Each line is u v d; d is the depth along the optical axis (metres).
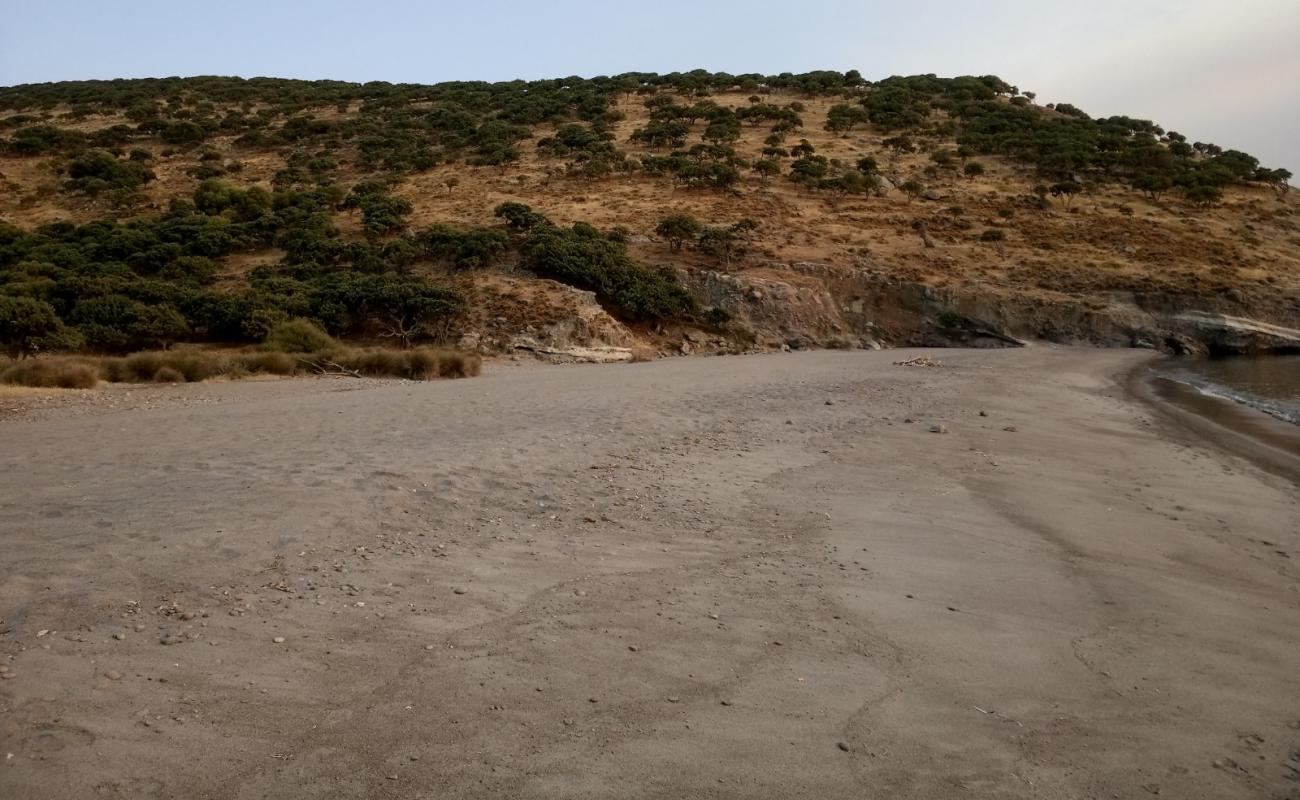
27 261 44.00
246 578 5.21
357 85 113.75
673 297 47.19
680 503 7.96
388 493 7.65
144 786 2.98
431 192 63.06
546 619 4.81
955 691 4.12
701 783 3.19
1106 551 6.98
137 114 85.50
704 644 4.55
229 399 17.98
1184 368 35.22
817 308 50.34
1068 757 3.53
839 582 5.77
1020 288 52.56
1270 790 3.36
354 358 26.42
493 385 21.94
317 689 3.79
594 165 68.31
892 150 80.38
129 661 3.94
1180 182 72.19
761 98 101.00
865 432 13.11
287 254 47.50
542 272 46.28
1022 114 92.81
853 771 3.33
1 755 3.09
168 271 44.06
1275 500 9.41
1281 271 54.47
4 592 4.74
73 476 8.48
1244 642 5.02
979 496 8.88
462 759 3.27
